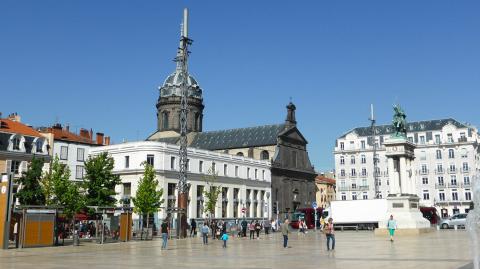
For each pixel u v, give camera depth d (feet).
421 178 362.94
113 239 152.97
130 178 243.19
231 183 281.95
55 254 96.12
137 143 243.81
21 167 209.46
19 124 225.97
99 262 77.92
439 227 219.00
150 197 195.93
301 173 352.08
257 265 71.15
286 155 339.77
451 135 359.66
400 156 178.91
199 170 261.44
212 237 172.55
